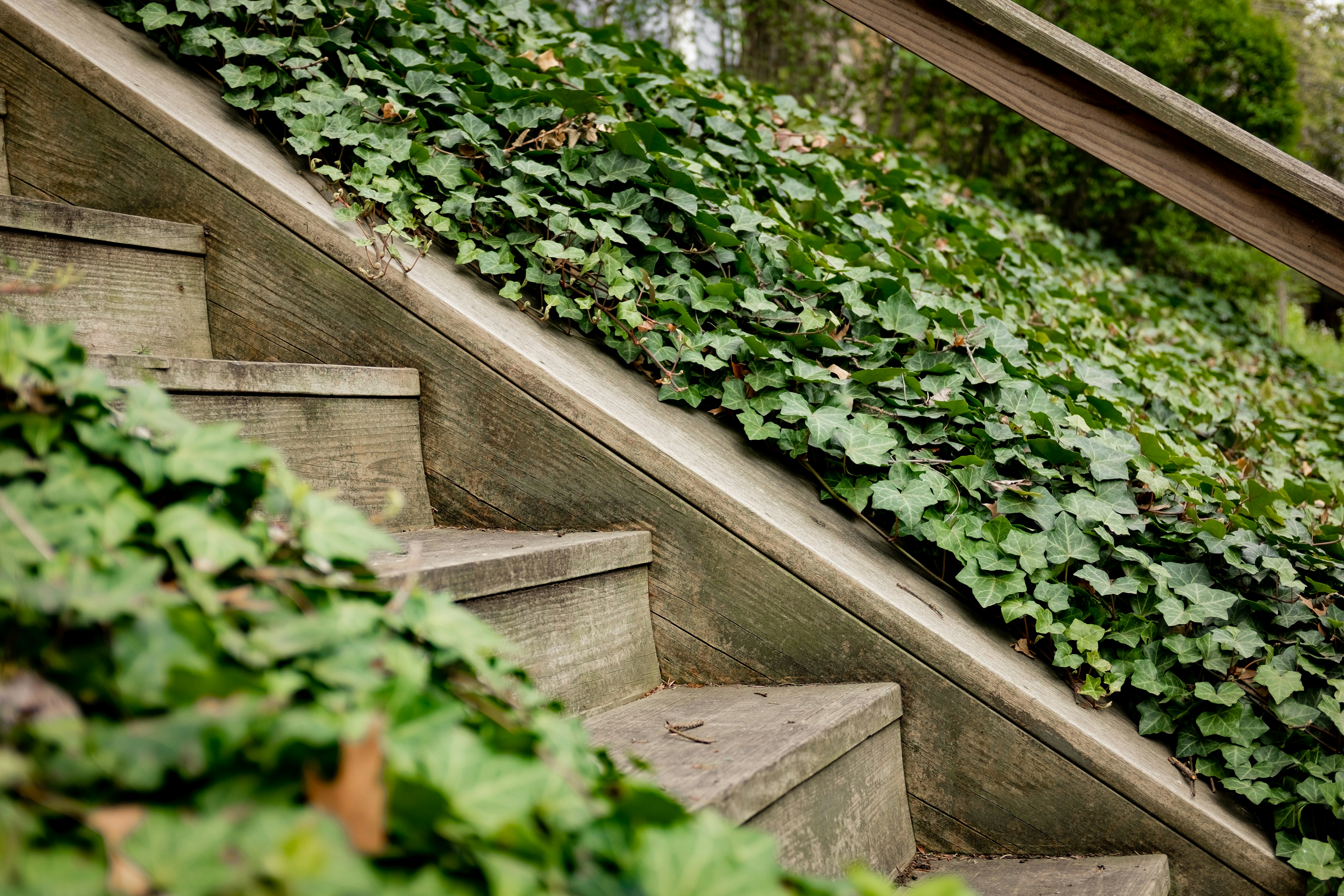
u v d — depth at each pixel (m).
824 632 1.55
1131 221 5.88
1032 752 1.48
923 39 1.79
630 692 1.56
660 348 1.85
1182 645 1.62
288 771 0.65
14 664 0.68
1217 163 1.67
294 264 1.72
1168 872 1.42
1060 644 1.62
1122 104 1.70
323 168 1.80
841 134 3.51
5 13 1.70
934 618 1.56
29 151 1.74
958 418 1.85
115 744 0.60
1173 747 1.63
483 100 2.16
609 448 1.62
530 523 1.70
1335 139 8.66
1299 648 1.63
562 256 1.83
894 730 1.52
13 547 0.74
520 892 0.61
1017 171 5.93
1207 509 1.82
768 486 1.71
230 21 2.01
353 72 2.03
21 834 0.54
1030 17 1.71
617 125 2.16
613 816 0.74
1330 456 3.39
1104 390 2.48
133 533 0.82
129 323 1.61
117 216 1.58
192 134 1.70
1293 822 1.49
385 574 1.14
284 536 0.92
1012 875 1.42
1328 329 8.48
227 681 0.65
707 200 2.15
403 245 1.85
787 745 1.22
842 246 2.32
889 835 1.46
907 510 1.66
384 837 0.63
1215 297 5.38
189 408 1.39
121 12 1.95
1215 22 5.86
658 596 1.64
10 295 1.44
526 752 0.79
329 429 1.58
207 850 0.56
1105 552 1.71
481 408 1.69
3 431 0.84
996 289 2.96
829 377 1.83
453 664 0.91
